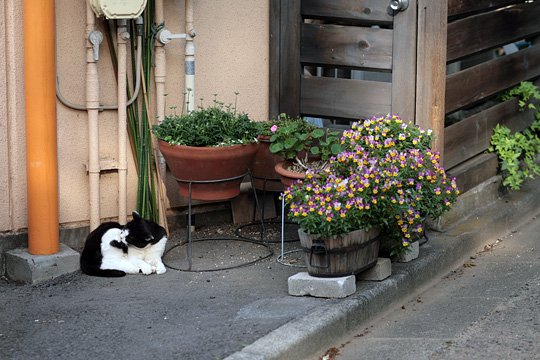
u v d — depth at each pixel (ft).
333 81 22.40
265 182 21.56
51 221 18.79
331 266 17.04
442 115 21.09
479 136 23.95
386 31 21.27
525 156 26.40
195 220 22.34
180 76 21.75
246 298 17.24
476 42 23.06
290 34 22.90
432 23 20.56
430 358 15.55
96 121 19.99
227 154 19.10
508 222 23.89
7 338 15.42
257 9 22.99
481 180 24.11
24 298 17.57
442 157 21.35
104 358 14.42
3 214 19.16
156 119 21.24
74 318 16.31
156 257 19.21
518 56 25.72
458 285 19.74
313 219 16.63
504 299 18.60
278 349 14.61
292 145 20.03
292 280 17.22
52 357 14.52
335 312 16.20
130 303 17.07
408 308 18.30
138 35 20.34
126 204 20.81
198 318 16.14
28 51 18.13
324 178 17.87
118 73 20.11
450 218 22.41
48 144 18.51
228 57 22.61
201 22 21.98
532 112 27.04
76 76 19.88
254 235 21.77
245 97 23.13
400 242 18.44
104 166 20.34
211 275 18.83
